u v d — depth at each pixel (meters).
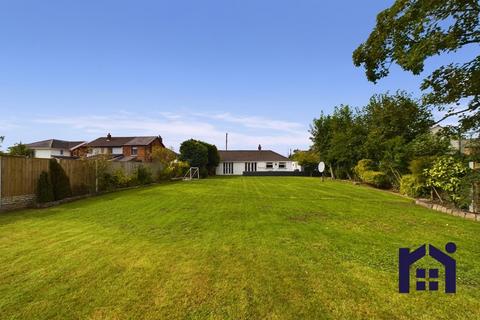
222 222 7.59
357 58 8.88
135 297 3.45
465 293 3.61
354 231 6.70
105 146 43.34
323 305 3.29
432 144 14.33
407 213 9.27
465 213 8.76
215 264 4.52
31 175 10.62
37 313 3.08
